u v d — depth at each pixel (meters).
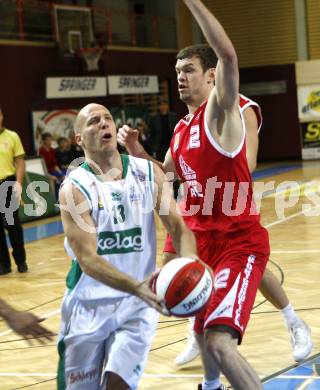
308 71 28.70
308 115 28.91
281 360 5.81
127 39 25.95
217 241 4.55
